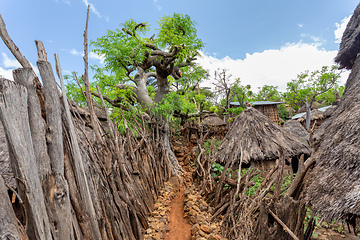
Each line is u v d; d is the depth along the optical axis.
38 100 1.75
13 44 1.78
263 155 5.07
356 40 4.58
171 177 7.76
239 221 3.42
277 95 39.91
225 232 3.62
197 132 13.54
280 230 2.55
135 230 3.42
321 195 2.25
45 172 1.71
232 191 4.21
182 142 13.58
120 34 7.18
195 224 4.07
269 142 5.33
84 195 2.09
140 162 4.97
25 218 1.44
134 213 3.43
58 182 1.74
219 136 14.17
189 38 8.38
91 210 2.16
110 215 2.68
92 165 2.62
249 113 6.28
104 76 7.78
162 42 8.53
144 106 8.70
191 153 10.66
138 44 7.41
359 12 4.87
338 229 3.97
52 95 1.87
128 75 9.10
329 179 2.29
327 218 2.02
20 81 1.66
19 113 1.45
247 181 3.88
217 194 4.70
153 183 5.73
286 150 5.21
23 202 1.43
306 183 2.80
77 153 2.12
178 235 4.18
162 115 9.12
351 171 2.09
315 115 21.84
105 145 3.14
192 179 7.74
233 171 5.21
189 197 5.56
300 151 5.32
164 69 8.50
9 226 1.24
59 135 1.88
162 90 9.41
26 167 1.45
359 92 3.12
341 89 29.22
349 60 5.22
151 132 8.12
